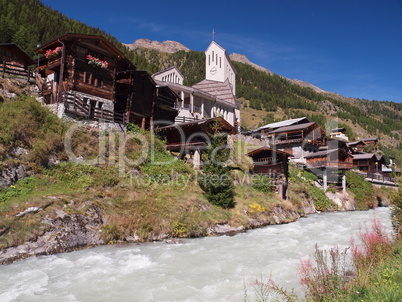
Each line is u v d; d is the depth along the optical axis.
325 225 24.59
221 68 59.09
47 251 14.01
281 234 20.39
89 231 16.02
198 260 13.91
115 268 12.45
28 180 18.08
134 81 29.95
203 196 23.36
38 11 110.44
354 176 47.84
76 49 25.61
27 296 9.71
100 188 19.55
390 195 17.12
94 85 26.64
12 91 25.03
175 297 9.86
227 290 10.38
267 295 9.66
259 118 162.38
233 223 21.59
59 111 23.73
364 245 12.08
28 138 20.25
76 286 10.57
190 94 45.06
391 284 8.01
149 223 17.98
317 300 7.57
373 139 102.44
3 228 13.70
